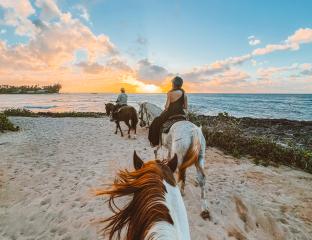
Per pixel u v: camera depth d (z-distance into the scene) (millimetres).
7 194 4578
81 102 63844
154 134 5246
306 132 15859
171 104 4629
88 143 9078
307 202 4688
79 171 5836
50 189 4793
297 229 3766
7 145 8477
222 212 4109
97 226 3549
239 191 5004
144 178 1425
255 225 3861
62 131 11797
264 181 5684
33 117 20234
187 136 3789
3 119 12164
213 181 5512
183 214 1425
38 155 7273
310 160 7285
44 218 3781
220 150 8492
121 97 10961
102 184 5004
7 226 3611
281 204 4551
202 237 3400
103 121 16750
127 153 7664
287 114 33500
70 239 3330
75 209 4023
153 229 1154
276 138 13648
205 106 50750
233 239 3451
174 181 1608
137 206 1330
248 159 7547
